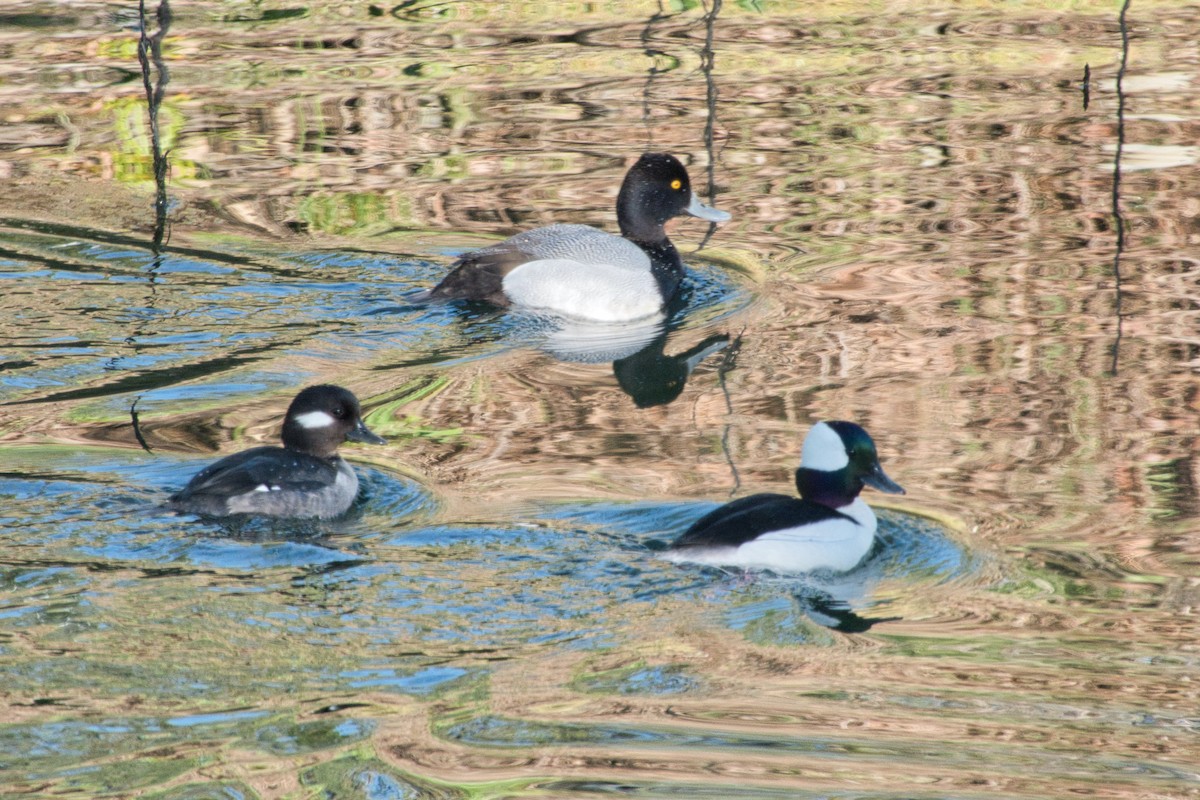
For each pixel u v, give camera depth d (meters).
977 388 14.32
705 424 13.67
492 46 27.50
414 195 20.52
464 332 16.47
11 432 13.27
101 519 11.31
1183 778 8.34
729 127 23.22
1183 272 17.39
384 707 8.98
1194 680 9.40
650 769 8.39
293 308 16.88
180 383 14.63
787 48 27.28
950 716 9.02
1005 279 17.38
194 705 8.93
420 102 24.34
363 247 18.67
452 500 11.95
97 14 29.08
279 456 11.88
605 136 22.80
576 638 9.84
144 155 22.06
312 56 26.86
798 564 10.77
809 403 14.10
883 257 18.31
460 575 10.72
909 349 15.42
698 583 10.62
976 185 20.66
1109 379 14.43
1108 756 8.56
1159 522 11.59
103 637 9.59
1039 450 12.90
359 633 9.77
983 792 8.14
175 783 8.19
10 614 9.84
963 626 10.15
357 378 14.98
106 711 8.84
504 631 9.91
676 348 15.96
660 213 18.19
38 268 17.83
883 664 9.63
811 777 8.25
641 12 29.88
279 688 9.13
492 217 19.61
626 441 13.27
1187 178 20.61
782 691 9.28
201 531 11.18
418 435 13.45
